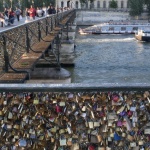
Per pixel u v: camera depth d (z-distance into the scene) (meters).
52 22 30.50
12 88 4.12
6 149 4.34
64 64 38.34
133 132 4.24
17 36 12.98
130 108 4.16
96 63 40.41
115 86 4.10
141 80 31.70
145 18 124.81
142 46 59.47
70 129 4.24
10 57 11.40
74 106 4.17
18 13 44.59
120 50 53.38
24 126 4.27
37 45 18.28
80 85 4.11
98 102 4.16
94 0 148.88
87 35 84.56
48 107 4.20
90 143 4.29
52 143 4.30
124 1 149.62
